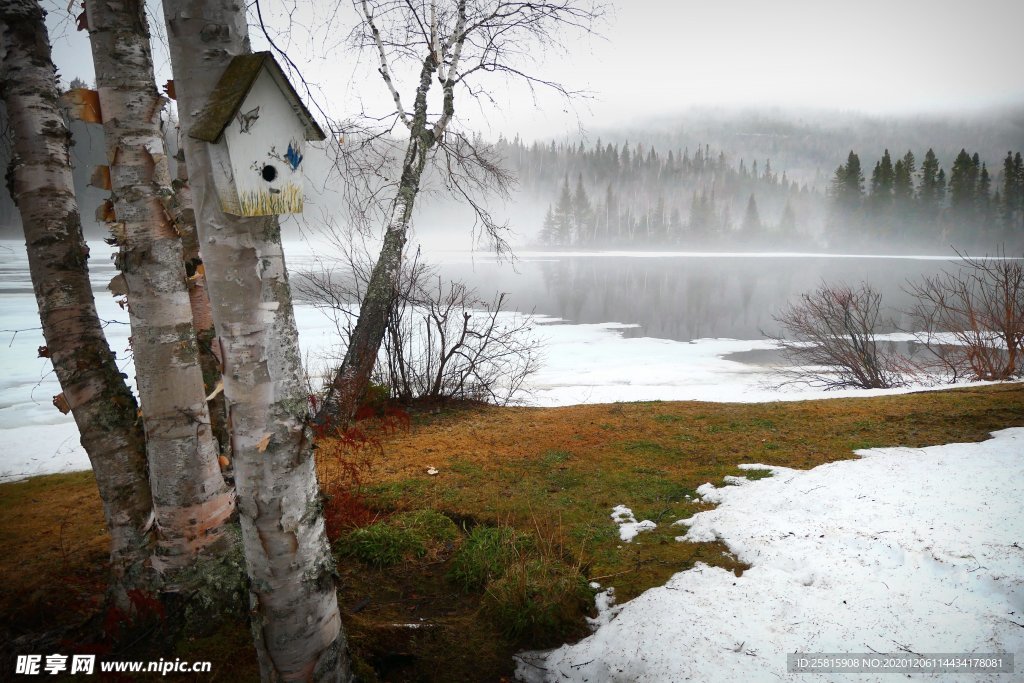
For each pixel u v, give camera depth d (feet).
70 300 8.64
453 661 8.54
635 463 14.90
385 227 23.02
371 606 9.74
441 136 21.56
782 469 13.43
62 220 8.57
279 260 6.39
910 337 59.67
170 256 8.34
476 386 24.16
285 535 6.47
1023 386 20.70
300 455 6.52
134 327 8.36
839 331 37.88
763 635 7.99
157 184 8.21
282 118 6.12
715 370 49.90
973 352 31.58
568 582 9.61
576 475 14.29
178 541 8.73
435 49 20.79
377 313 20.31
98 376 8.83
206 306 10.18
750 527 10.64
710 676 7.38
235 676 7.88
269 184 6.06
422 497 13.30
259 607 6.66
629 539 11.11
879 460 13.00
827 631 7.88
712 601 8.85
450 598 10.01
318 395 22.40
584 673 8.02
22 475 17.95
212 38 5.84
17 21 8.13
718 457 14.90
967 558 8.62
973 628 7.53
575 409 21.45
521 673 8.32
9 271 118.32
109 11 7.82
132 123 8.00
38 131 8.29
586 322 79.87
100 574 10.52
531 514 12.30
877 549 9.34
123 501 8.89
